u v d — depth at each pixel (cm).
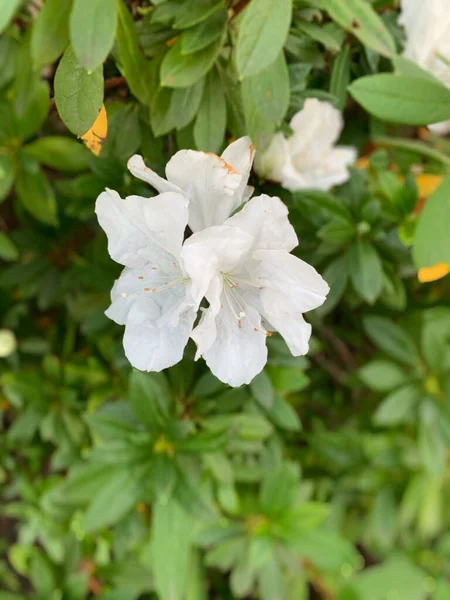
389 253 29
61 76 17
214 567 43
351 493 42
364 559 51
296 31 23
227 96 22
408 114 20
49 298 38
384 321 35
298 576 38
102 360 35
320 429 40
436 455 37
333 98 24
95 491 29
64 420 35
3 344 37
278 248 17
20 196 31
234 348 18
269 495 34
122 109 23
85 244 38
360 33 21
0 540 46
